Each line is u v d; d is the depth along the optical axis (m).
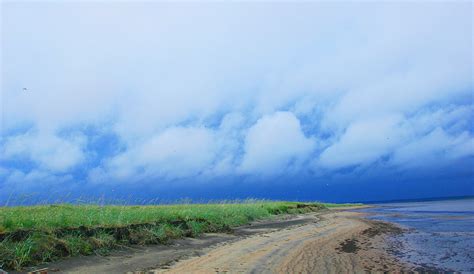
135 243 13.89
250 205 32.12
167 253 13.05
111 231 13.52
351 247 15.31
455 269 11.24
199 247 14.60
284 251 13.91
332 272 10.63
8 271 9.43
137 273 10.09
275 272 10.46
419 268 11.34
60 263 10.58
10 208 16.39
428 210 47.22
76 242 11.72
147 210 18.44
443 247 15.36
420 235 19.34
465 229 21.78
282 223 25.31
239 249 14.20
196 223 18.12
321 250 14.38
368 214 39.47
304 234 19.27
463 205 63.09
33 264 10.14
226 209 24.62
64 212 14.21
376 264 11.85
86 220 13.38
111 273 10.01
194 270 10.56
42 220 12.30
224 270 10.60
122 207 19.11
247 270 10.65
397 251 14.38
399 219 30.75
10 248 10.17
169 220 17.19
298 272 10.53
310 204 53.94
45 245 10.80
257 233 19.38
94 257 11.61
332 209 56.22
